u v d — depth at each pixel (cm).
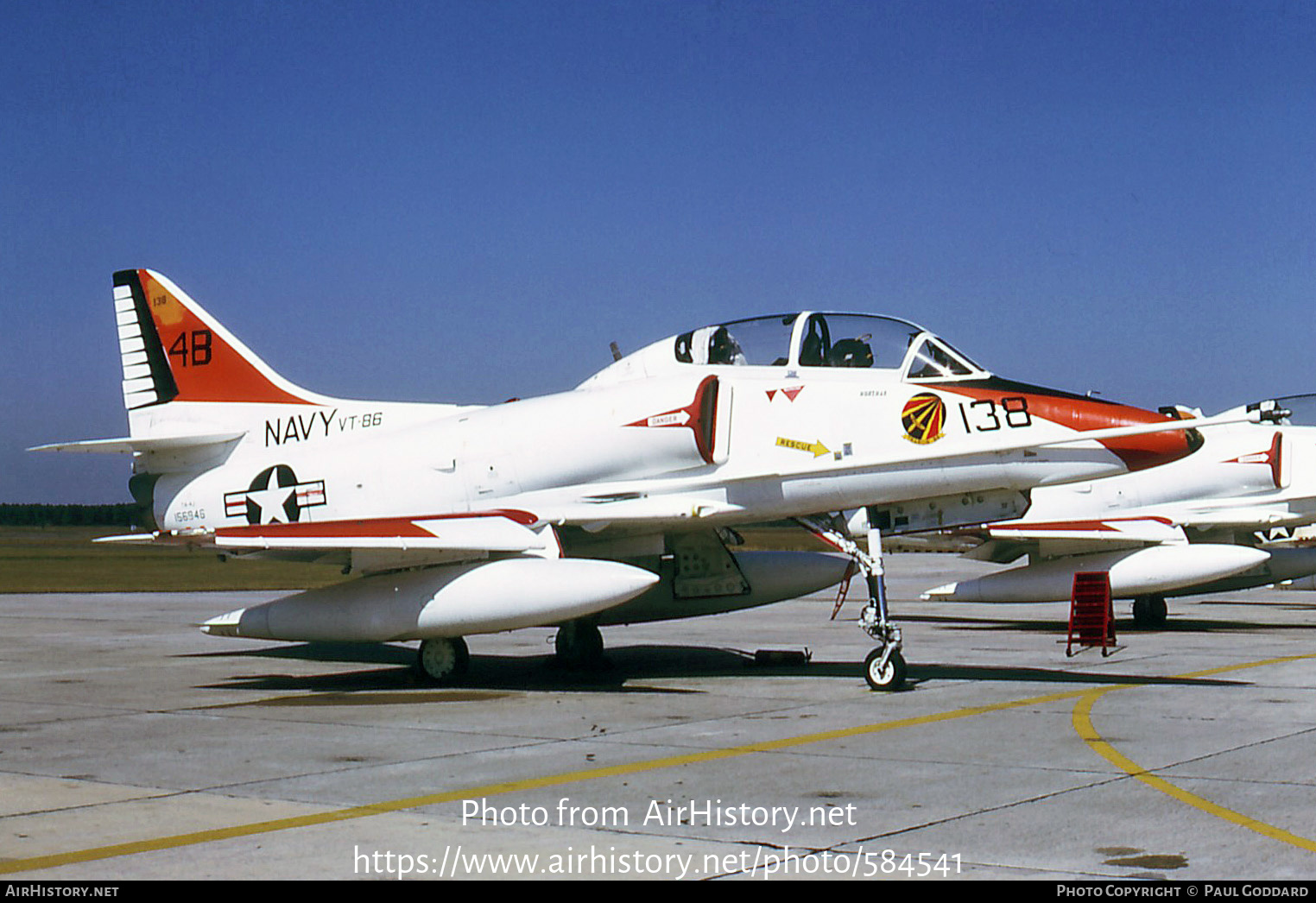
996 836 609
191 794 724
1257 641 1767
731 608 1448
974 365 1223
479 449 1328
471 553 1246
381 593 1250
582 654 1419
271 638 1298
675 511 1228
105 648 1795
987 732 928
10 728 1005
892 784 736
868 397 1220
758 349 1284
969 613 2438
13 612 2661
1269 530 2338
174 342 1554
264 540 1192
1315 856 568
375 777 773
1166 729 938
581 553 1359
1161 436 1145
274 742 921
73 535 13550
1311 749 843
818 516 1261
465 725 997
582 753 856
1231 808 665
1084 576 1644
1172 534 1947
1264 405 2219
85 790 741
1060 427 1150
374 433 1448
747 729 959
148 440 1465
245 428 1512
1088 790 713
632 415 1260
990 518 1234
